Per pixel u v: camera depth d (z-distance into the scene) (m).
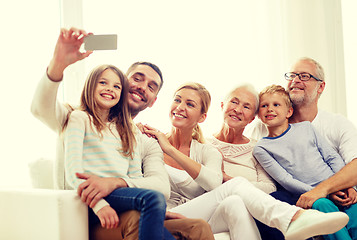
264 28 3.04
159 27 2.84
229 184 1.97
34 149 2.52
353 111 3.19
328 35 3.13
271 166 2.19
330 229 1.65
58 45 1.53
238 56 2.99
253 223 1.83
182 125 2.21
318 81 2.45
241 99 2.31
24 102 2.53
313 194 1.99
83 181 1.54
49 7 2.65
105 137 1.72
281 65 3.05
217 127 2.88
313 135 2.29
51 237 1.45
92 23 2.73
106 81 1.81
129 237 1.47
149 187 1.69
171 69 2.85
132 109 2.28
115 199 1.52
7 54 2.53
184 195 2.16
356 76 3.19
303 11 3.10
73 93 2.64
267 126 2.36
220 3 2.97
